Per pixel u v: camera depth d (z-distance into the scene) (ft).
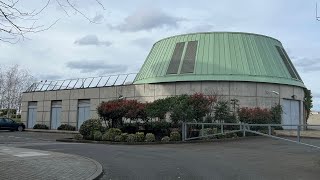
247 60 117.29
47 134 120.78
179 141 82.99
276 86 117.70
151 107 91.91
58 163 43.75
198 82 114.42
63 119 147.33
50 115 153.48
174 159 51.37
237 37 122.31
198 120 89.71
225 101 101.91
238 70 114.42
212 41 121.70
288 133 100.94
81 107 142.41
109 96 132.05
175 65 119.55
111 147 69.92
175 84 116.98
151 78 121.49
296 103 125.29
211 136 85.25
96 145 75.00
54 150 61.72
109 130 87.92
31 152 55.36
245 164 46.47
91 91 138.21
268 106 115.14
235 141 83.61
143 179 35.78
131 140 82.94
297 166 44.96
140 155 56.18
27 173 36.47
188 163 47.16
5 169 38.34
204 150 64.75
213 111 95.45
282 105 117.91
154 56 130.31
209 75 113.91
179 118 86.02
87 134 91.56
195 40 123.65
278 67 121.08
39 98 159.02
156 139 87.51
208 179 35.70
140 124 93.66
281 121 113.29
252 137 91.40
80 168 40.29
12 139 93.97
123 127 94.43
